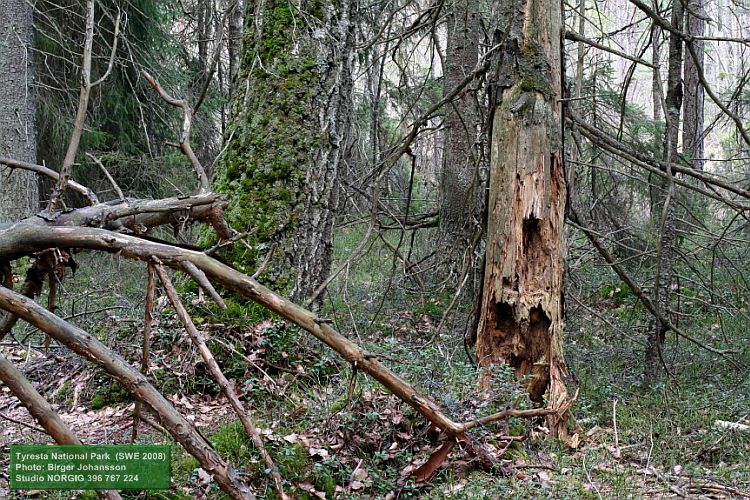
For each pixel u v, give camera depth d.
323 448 4.42
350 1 6.61
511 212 5.27
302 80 6.35
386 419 4.64
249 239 6.20
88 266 9.95
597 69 10.41
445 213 9.86
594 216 9.35
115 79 12.56
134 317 6.28
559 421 5.00
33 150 10.31
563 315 5.36
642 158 6.09
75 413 5.13
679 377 6.57
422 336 7.72
